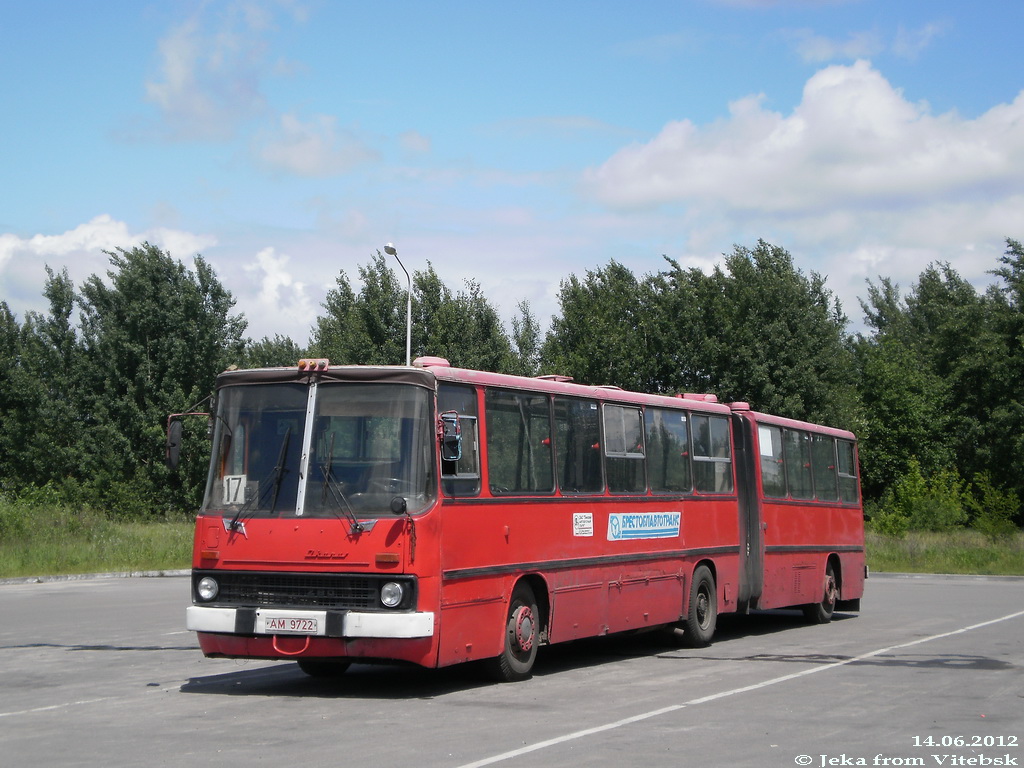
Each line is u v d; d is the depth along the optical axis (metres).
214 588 10.95
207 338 55.22
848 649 15.81
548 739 8.73
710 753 8.24
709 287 53.31
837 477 22.12
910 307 91.94
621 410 14.90
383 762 7.80
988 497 50.47
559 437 13.39
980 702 10.88
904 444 61.84
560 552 13.08
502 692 11.39
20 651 14.83
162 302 55.16
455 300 49.53
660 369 53.62
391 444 10.86
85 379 56.03
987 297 68.25
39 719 9.64
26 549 33.19
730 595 17.33
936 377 64.88
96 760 7.86
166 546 35.91
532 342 68.94
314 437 11.02
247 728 9.19
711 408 17.47
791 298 52.69
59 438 56.47
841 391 54.50
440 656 10.71
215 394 11.52
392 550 10.49
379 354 49.09
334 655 10.43
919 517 49.00
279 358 88.50
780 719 9.78
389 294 50.12
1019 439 57.31
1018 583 33.06
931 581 34.06
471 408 11.74
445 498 10.98
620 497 14.53
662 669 13.49
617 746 8.47
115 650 14.95
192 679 12.31
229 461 11.25
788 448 19.92
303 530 10.70
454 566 11.05
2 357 59.75
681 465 16.33
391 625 10.30
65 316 60.94
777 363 51.56
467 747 8.38
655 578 15.22
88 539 36.50
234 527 10.95
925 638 17.33
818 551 20.58
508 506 12.11
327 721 9.55
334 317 59.34
